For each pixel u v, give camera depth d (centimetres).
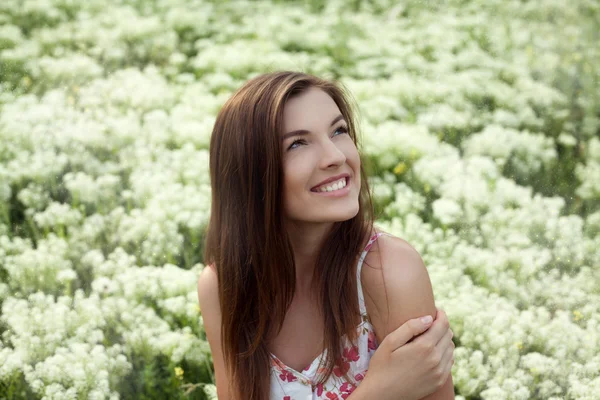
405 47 582
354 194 179
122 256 342
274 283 186
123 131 442
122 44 577
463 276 321
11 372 272
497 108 503
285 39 586
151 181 392
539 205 380
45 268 334
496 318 288
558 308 314
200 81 520
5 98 478
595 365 267
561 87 526
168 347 282
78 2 645
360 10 685
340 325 186
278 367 195
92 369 271
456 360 275
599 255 345
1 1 613
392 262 185
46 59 527
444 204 372
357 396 181
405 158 428
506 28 617
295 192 175
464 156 443
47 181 401
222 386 212
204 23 612
